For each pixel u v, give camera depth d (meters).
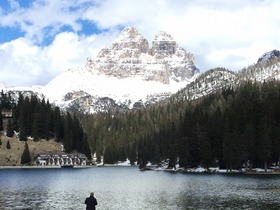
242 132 175.50
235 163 166.50
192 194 94.56
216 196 89.62
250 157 167.00
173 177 153.62
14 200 87.31
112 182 139.25
